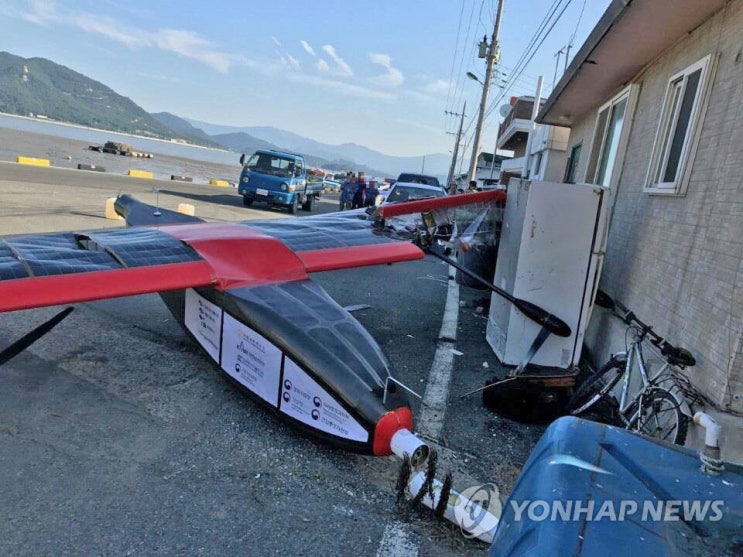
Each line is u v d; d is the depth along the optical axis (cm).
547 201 480
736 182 347
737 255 328
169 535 263
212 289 413
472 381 507
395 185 1395
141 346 498
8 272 345
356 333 373
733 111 373
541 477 144
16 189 1374
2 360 377
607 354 544
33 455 316
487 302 821
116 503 282
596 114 912
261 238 487
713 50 436
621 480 141
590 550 116
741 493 141
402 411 316
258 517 283
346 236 580
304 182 1952
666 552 117
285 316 370
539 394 440
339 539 273
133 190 1791
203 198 1900
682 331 390
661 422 352
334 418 327
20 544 246
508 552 128
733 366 311
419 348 592
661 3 452
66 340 493
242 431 368
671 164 484
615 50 600
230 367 403
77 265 376
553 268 486
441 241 639
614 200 657
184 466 321
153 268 391
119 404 388
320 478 324
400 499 307
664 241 457
